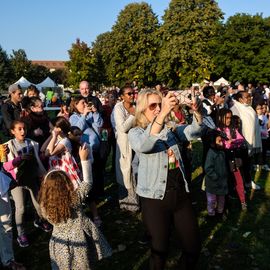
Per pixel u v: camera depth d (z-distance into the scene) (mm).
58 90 41219
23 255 4680
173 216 3195
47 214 3285
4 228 4176
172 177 3141
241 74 49812
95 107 6312
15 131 4742
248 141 7277
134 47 50750
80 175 4730
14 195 4805
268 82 49250
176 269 4227
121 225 5527
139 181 3221
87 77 46219
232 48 50406
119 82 53250
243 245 4773
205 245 4785
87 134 5898
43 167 4855
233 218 5668
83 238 3361
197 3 42812
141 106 3182
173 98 2748
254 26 50719
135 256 4570
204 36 42250
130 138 3129
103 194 6766
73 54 45938
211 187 5516
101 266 4336
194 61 41906
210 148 5551
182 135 3369
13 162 4578
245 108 7383
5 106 6488
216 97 7812
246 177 6992
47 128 5863
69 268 3291
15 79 61750
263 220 5582
